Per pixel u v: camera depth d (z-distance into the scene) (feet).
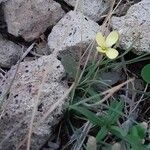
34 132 0.67
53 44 0.80
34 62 0.75
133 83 0.77
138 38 0.76
